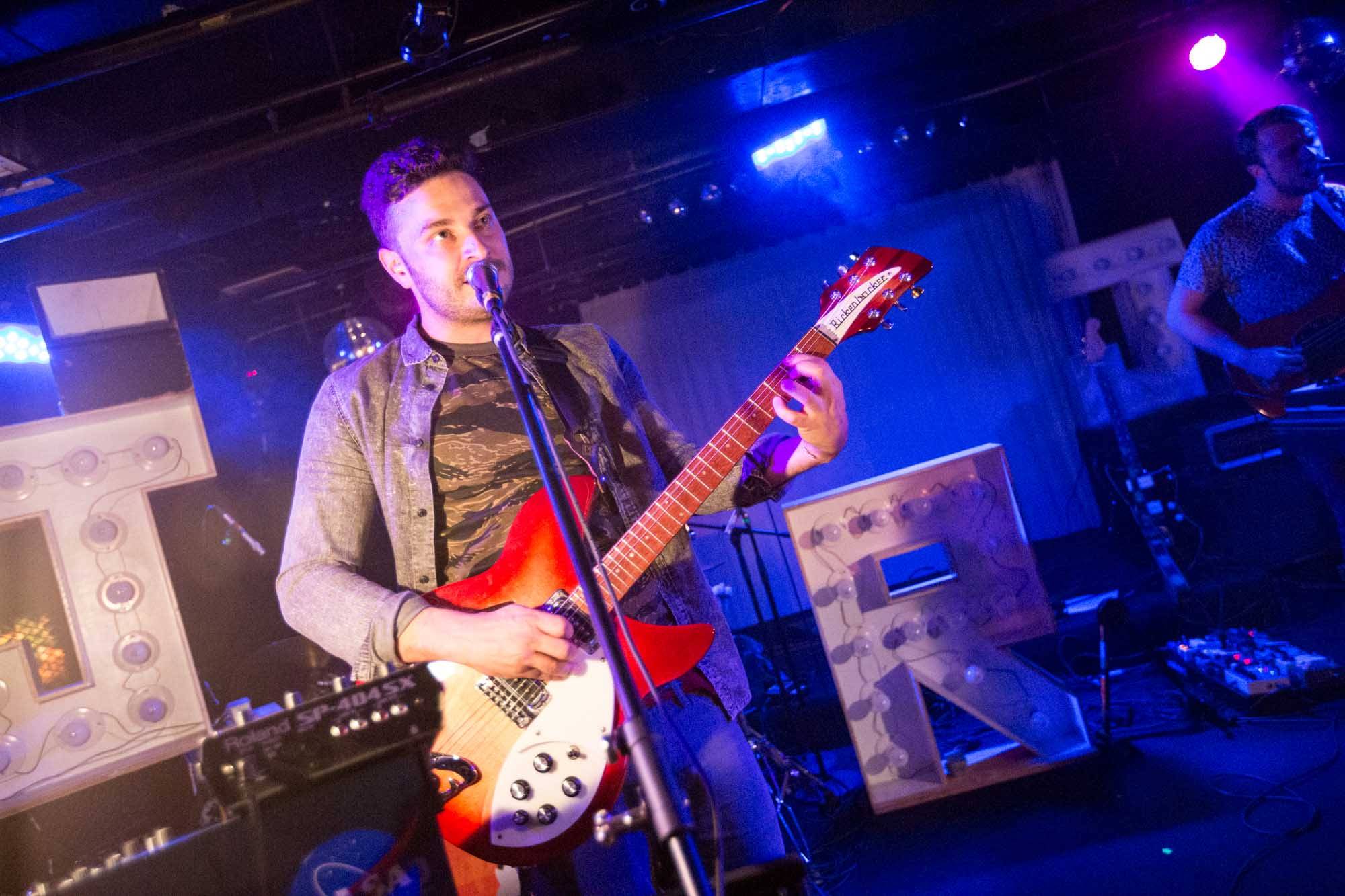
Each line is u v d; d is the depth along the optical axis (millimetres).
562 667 1530
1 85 3418
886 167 8820
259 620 6941
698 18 4703
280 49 4625
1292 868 2615
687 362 9414
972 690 3562
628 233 8383
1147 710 4055
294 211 5859
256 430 7320
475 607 1582
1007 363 9070
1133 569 6570
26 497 2488
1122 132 8500
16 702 2420
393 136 5555
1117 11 7016
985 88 7625
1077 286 7504
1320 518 5375
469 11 4859
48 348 2619
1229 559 5559
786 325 9359
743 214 8688
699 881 965
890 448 9188
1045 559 8039
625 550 1622
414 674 1214
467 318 1745
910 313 9203
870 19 5535
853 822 3799
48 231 4945
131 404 2609
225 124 4309
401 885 1157
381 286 7191
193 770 2756
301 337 7961
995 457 3521
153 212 5336
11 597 2496
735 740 1692
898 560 6996
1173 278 7359
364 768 1178
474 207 1753
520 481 1695
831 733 4922
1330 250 4078
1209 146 8320
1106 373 7273
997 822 3459
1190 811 3119
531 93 5543
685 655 1586
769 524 8617
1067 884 2908
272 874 1129
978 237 9055
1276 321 4176
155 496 6574
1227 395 6703
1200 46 7059
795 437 1815
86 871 1141
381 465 1730
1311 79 6102
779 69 5828
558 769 1543
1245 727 3629
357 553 1754
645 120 6246
